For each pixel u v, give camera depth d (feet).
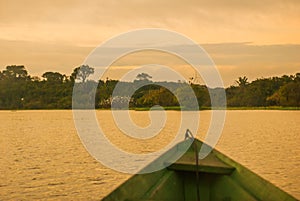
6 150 104.27
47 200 54.49
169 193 26.53
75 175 70.38
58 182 64.49
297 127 163.94
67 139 132.77
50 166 78.74
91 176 69.10
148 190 25.54
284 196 24.09
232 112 264.52
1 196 56.49
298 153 93.15
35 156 92.22
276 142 115.65
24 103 244.22
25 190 59.67
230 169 26.89
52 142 123.13
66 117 247.29
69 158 90.12
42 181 64.95
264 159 85.71
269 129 156.15
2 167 77.87
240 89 201.77
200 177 27.45
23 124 201.16
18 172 72.59
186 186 27.73
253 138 127.13
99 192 58.49
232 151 99.60
